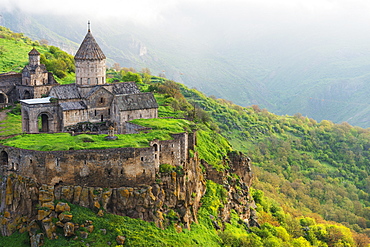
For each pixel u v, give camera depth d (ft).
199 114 623.77
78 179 299.79
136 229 297.94
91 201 298.76
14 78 619.26
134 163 311.06
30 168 295.28
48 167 292.40
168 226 317.63
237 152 481.05
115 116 449.48
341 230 495.41
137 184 314.35
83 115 448.65
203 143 455.22
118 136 346.74
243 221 406.00
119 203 304.71
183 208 337.31
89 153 299.79
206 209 373.81
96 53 461.78
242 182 458.50
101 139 334.85
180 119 444.14
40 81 625.82
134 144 318.04
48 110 442.09
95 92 450.30
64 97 447.01
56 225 284.20
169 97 652.89
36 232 283.38
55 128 449.06
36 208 291.17
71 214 288.10
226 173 438.40
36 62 622.54
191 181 360.48
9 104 598.34
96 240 281.74
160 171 332.19
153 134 352.90
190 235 323.98
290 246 396.78
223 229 371.97
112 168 305.53
